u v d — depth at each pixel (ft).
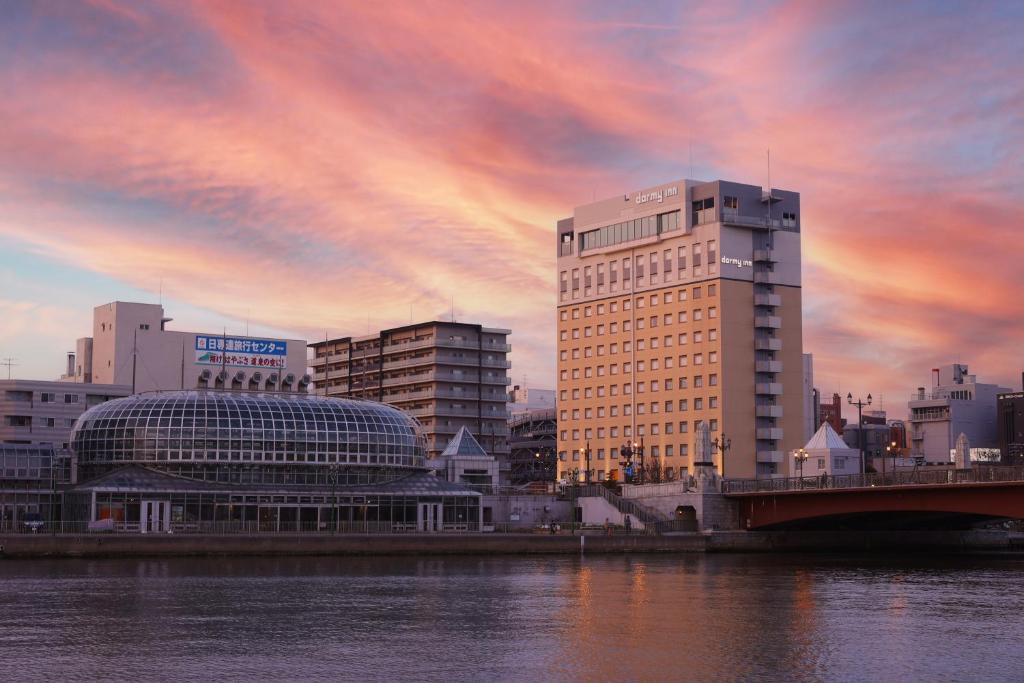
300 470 594.24
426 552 491.72
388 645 234.79
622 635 249.34
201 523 539.70
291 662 214.69
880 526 591.37
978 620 277.64
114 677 198.90
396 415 637.71
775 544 568.41
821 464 633.61
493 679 199.41
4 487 555.28
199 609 289.74
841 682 199.11
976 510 459.73
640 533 558.97
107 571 395.96
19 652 224.12
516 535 508.12
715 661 217.56
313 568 418.72
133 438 577.02
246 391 616.39
